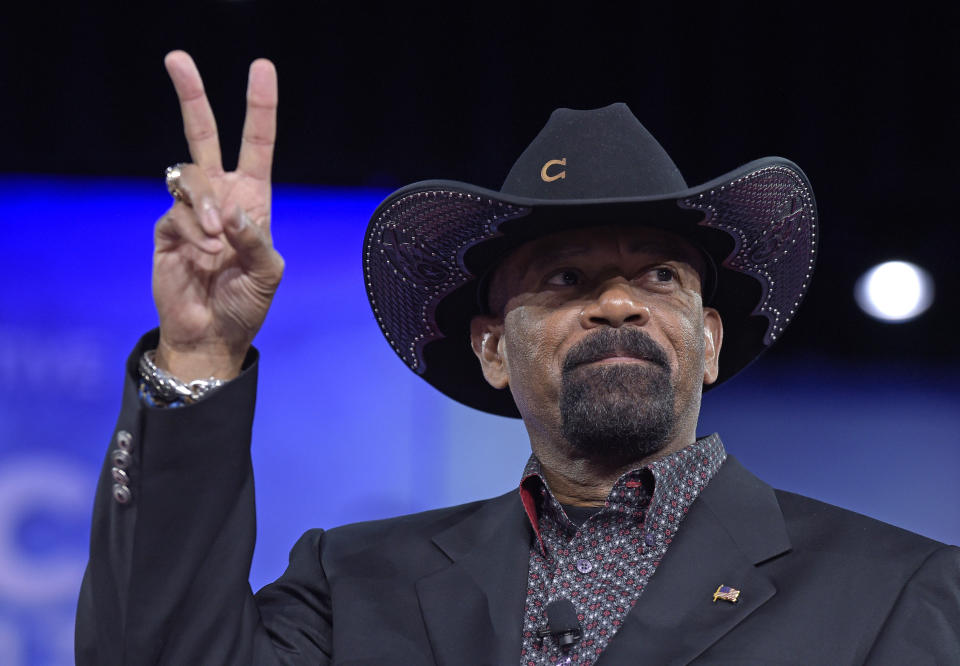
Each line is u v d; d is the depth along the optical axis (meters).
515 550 5.41
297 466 12.73
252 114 4.92
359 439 12.84
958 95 12.66
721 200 5.36
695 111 12.70
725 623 4.80
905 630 4.69
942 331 14.29
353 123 12.73
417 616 5.33
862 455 14.30
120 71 12.38
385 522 6.14
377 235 5.89
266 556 12.58
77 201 12.55
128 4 12.30
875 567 4.95
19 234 12.43
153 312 12.54
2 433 12.18
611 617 5.00
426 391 12.95
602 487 5.49
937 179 13.13
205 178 4.59
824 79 12.77
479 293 6.09
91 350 12.41
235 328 4.85
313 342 12.87
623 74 12.54
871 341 14.43
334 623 5.40
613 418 5.16
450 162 12.78
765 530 5.21
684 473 5.37
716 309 6.21
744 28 12.64
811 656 4.65
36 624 11.88
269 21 12.45
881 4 12.55
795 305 6.25
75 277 12.47
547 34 12.52
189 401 4.80
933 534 14.03
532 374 5.47
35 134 12.35
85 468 12.24
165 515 4.72
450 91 12.70
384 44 12.64
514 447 12.99
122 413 4.79
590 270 5.45
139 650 4.74
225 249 4.84
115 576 4.76
